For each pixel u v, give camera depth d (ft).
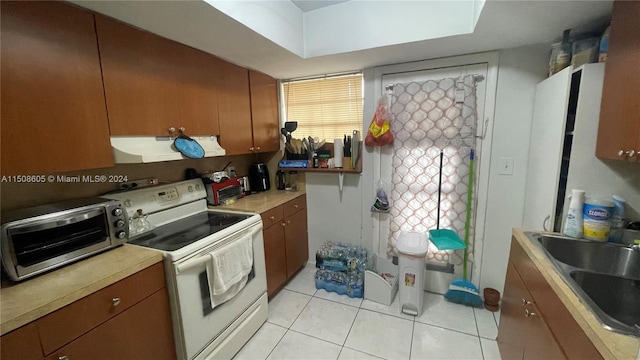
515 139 6.44
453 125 6.81
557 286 3.22
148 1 3.75
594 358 2.43
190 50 5.53
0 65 3.08
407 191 7.61
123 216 4.60
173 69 5.19
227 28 4.72
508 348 4.94
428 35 5.44
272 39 5.35
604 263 4.26
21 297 3.10
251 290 6.07
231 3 4.31
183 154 5.19
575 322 2.78
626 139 3.44
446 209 7.28
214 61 6.15
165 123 5.07
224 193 7.26
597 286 3.62
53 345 3.08
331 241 9.10
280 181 9.18
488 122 6.59
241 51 5.94
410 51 6.23
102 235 4.33
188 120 5.53
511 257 5.23
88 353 3.42
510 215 6.78
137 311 3.99
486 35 5.32
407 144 7.34
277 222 7.39
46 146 3.51
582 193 4.36
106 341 3.60
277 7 5.49
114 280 3.65
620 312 3.63
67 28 3.65
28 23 3.28
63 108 3.65
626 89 3.45
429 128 7.04
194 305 4.65
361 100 8.13
